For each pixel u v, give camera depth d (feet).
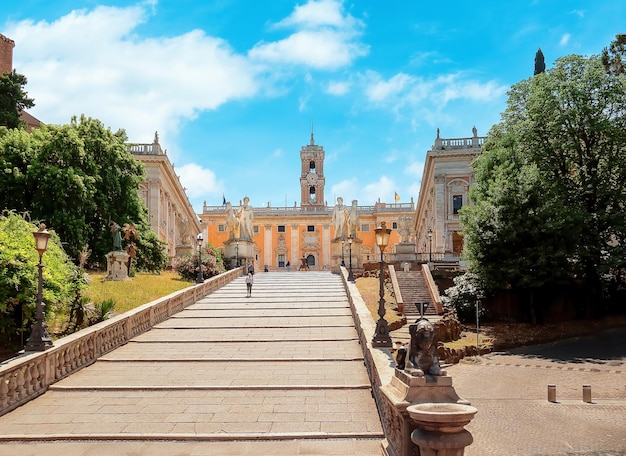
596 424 51.29
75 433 33.01
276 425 34.37
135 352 55.01
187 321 72.64
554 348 91.71
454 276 125.18
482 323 108.37
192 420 35.40
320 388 42.39
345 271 120.37
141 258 120.37
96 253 110.52
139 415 36.40
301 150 320.91
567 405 58.49
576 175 111.45
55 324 64.28
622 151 108.06
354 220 147.64
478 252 106.01
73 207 99.71
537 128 110.83
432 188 204.33
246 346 57.57
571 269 104.58
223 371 47.65
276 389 42.34
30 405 38.63
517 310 110.42
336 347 56.59
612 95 104.78
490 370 77.82
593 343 93.09
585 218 102.06
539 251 101.50
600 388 66.13
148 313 68.08
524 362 82.33
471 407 23.12
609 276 114.11
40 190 97.40
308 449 30.86
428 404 23.56
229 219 152.35
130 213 122.21
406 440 24.40
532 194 104.06
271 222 296.71
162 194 191.42
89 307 65.92
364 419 35.42
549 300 111.04
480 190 119.85
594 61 107.96
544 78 110.42
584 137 108.78
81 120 115.75
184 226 147.54
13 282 51.88
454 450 22.21
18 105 137.80
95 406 38.37
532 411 56.24
